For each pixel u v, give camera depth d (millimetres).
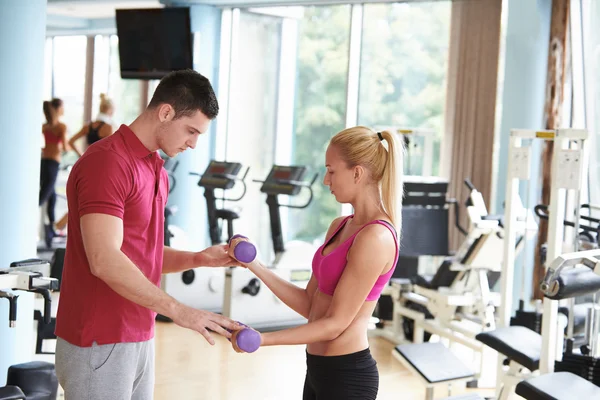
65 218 9328
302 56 8000
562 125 5957
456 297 4996
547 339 3393
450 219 6949
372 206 2264
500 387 3959
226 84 8234
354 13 7422
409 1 7062
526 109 6051
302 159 8125
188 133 2234
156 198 2293
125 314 2215
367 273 2158
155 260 2322
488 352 5523
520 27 6051
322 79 7914
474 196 5008
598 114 5797
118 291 2088
